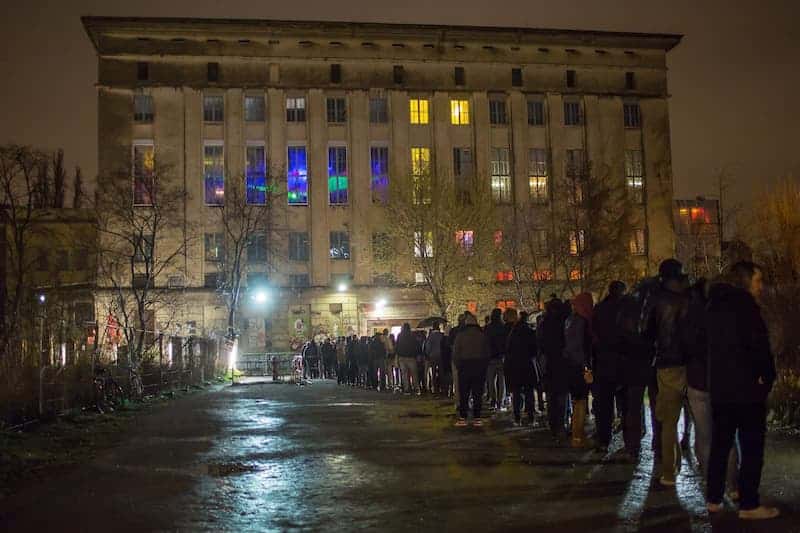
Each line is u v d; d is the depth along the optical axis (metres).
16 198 39.00
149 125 65.88
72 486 9.62
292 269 66.56
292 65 68.06
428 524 7.42
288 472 10.45
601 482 9.23
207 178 66.38
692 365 8.77
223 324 63.81
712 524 7.19
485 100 70.25
